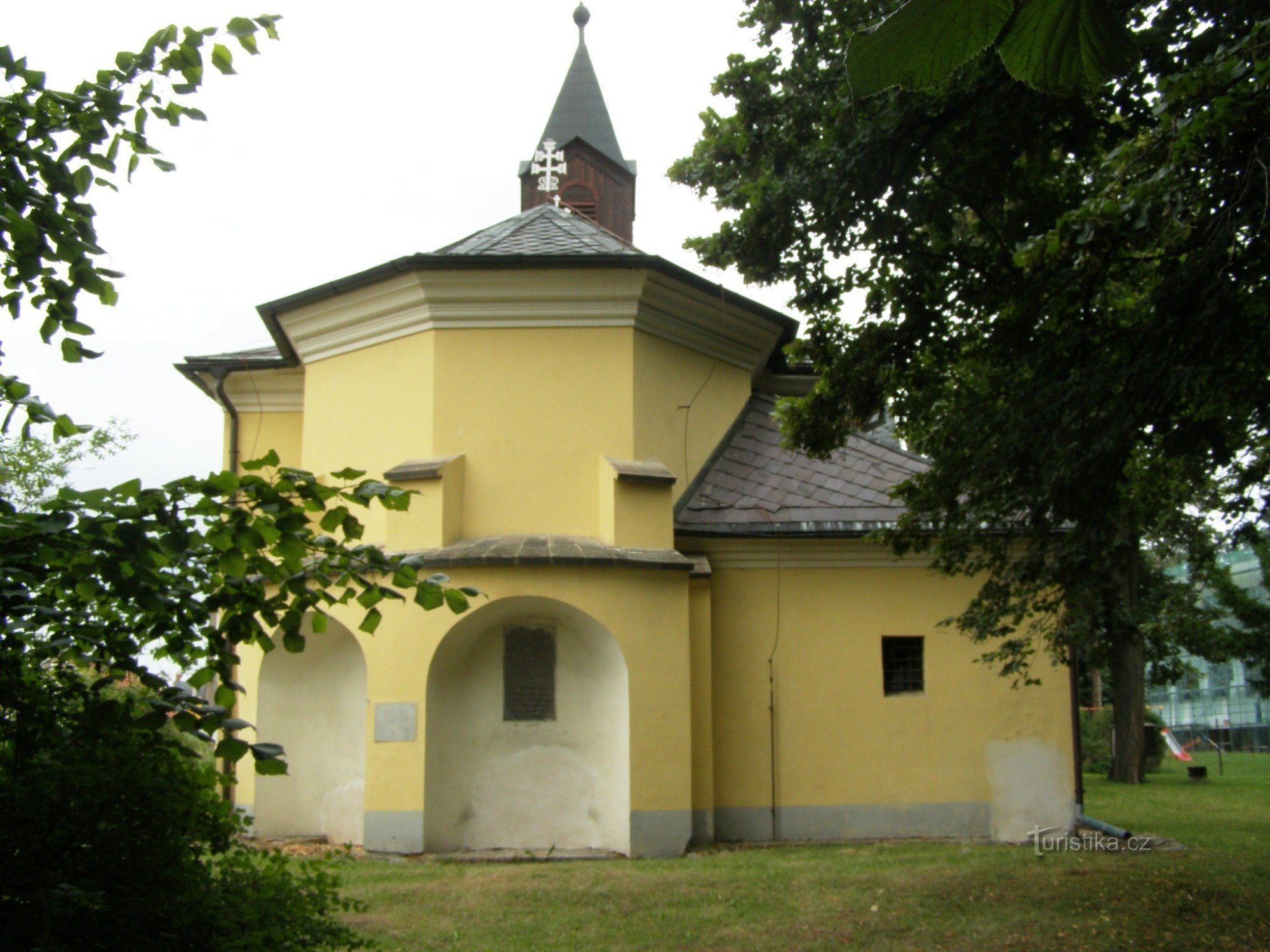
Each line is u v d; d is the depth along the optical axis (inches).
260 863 230.7
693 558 627.8
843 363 510.9
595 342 626.2
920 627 640.4
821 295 526.0
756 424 718.5
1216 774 1365.7
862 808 620.7
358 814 610.2
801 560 641.6
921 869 502.0
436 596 193.8
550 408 618.8
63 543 167.5
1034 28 78.1
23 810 182.5
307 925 219.0
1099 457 403.9
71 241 203.9
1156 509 485.1
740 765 618.8
